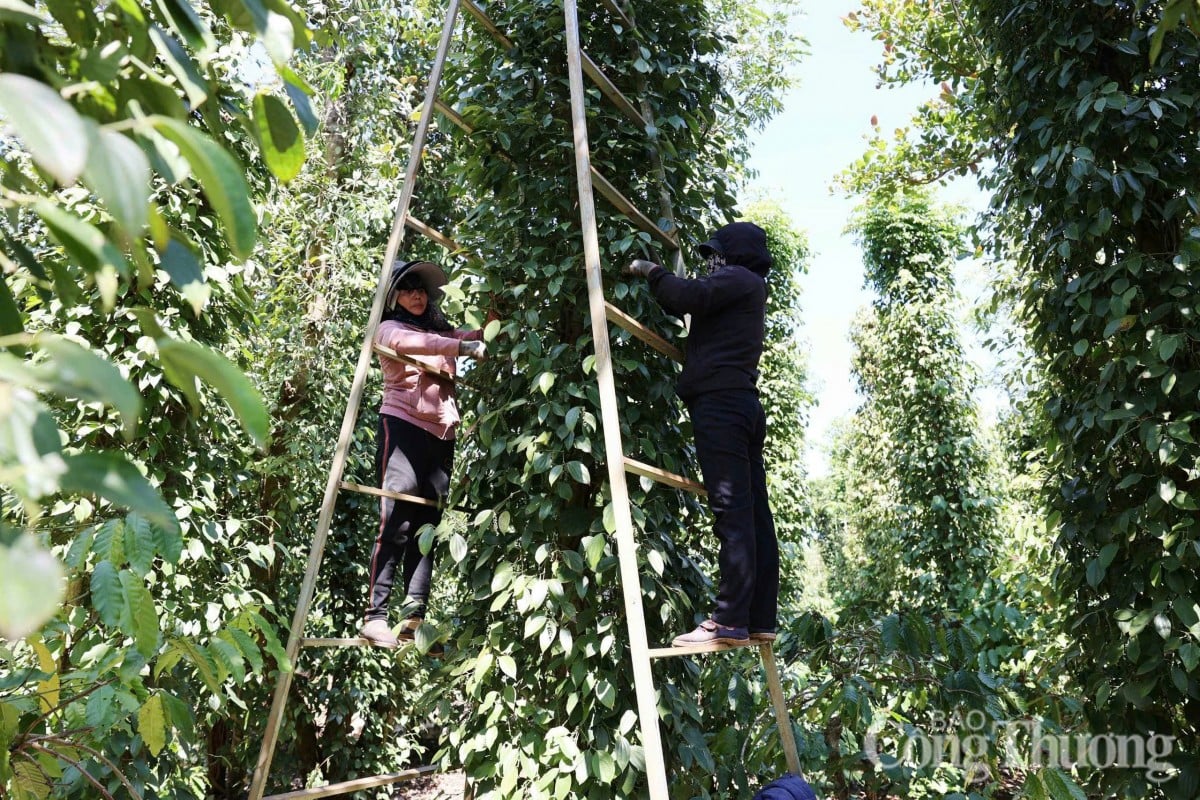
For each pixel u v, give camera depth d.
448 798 4.35
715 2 9.70
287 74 0.83
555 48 2.83
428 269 2.88
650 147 2.75
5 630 0.44
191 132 0.60
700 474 2.85
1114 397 2.78
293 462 5.23
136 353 2.87
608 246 2.64
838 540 19.67
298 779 6.18
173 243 0.72
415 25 6.94
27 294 2.83
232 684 3.37
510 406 2.53
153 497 0.56
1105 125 2.84
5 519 2.14
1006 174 3.50
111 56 0.74
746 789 2.62
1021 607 4.75
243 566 3.62
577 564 2.35
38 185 0.79
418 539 2.55
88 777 1.29
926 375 10.37
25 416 0.52
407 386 2.75
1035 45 3.02
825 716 2.77
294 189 5.56
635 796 2.36
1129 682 2.64
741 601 2.22
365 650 6.14
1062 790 2.36
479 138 2.85
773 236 9.83
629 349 2.64
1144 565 2.73
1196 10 1.26
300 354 5.54
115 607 1.03
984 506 9.57
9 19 0.65
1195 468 2.56
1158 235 2.88
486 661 2.40
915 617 2.90
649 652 2.00
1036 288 3.24
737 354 2.38
